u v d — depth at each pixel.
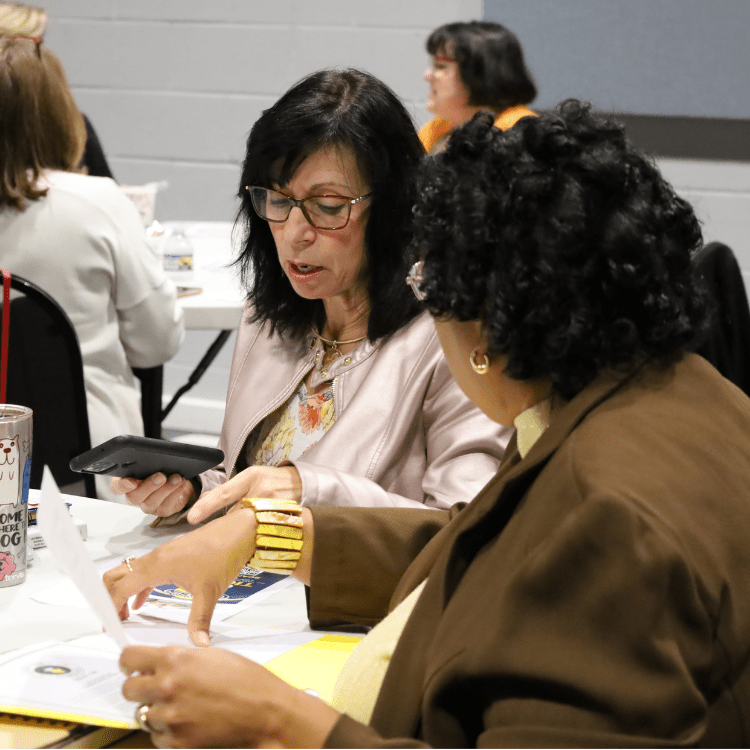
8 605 1.13
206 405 3.94
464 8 3.53
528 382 0.82
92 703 0.84
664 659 0.64
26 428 1.18
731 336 1.99
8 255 2.07
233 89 3.74
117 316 2.24
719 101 3.40
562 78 3.51
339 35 3.62
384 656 0.87
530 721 0.65
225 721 0.71
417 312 1.44
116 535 1.35
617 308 0.76
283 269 1.47
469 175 0.80
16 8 2.06
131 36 3.77
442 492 1.31
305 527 1.13
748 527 0.71
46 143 2.07
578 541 0.66
